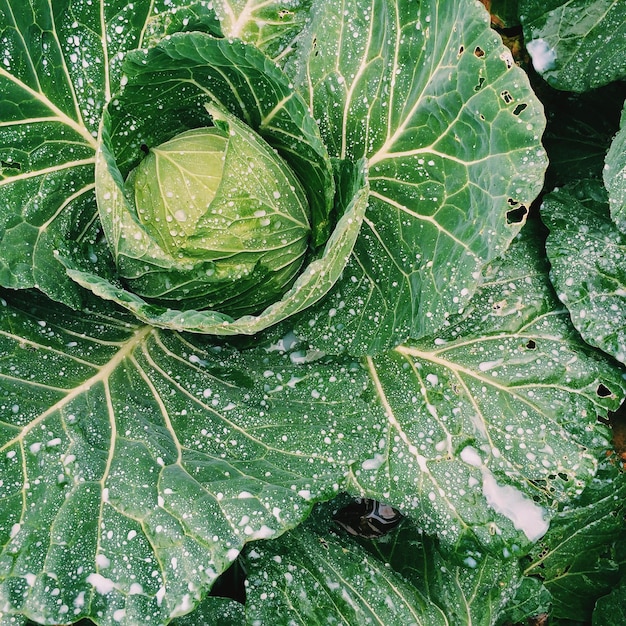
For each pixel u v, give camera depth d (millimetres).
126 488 814
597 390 897
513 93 819
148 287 840
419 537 969
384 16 858
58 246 867
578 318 894
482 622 935
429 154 866
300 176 887
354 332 896
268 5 913
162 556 796
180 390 877
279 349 910
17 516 795
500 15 1028
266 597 882
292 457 850
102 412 848
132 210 801
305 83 890
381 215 890
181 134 861
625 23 920
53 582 783
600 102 1005
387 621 891
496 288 921
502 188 823
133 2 865
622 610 1005
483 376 908
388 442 897
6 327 850
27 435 818
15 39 836
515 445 894
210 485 817
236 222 820
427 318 851
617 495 1005
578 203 946
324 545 919
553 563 1037
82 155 881
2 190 854
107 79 877
